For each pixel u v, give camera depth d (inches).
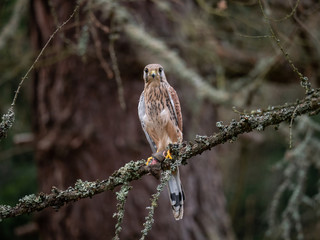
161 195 410.3
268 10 325.1
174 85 422.3
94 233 402.6
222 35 436.5
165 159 213.3
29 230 442.0
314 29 409.7
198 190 434.9
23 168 550.9
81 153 411.2
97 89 415.2
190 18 404.8
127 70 408.2
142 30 359.9
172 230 408.5
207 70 443.5
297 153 334.0
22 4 389.4
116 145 409.4
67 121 417.7
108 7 339.6
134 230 401.4
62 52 387.2
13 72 402.6
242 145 504.4
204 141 205.6
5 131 195.0
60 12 415.2
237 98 384.8
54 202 199.8
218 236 432.1
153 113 316.5
